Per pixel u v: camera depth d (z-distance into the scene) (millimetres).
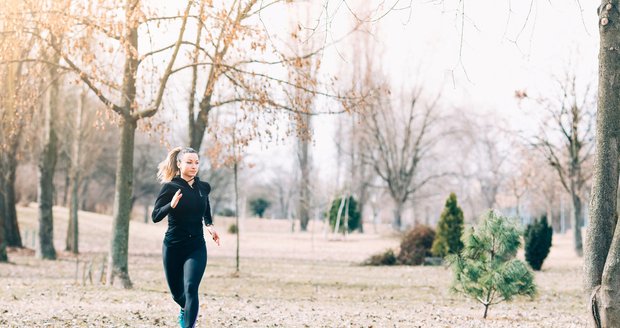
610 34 7840
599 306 7645
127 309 12406
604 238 7824
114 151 66438
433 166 72000
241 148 18531
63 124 34250
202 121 20438
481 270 12578
